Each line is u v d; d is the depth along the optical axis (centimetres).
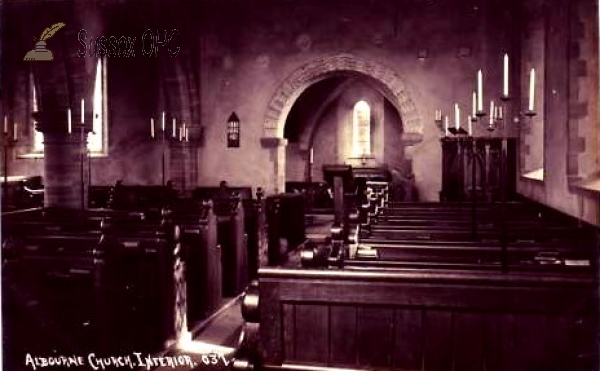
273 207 1148
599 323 305
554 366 312
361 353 333
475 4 1508
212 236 798
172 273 641
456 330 323
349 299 330
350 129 2352
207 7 1639
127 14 1437
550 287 309
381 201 968
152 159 1736
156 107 1723
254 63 1642
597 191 676
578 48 779
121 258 548
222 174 1666
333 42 1603
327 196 1944
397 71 1573
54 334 503
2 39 960
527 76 1170
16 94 1792
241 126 1655
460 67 1534
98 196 1591
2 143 930
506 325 317
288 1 1616
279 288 337
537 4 1062
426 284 323
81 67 1148
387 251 492
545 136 962
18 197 1669
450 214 816
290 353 339
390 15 1569
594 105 778
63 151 1144
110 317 512
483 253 480
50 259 503
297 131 2181
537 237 596
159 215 884
